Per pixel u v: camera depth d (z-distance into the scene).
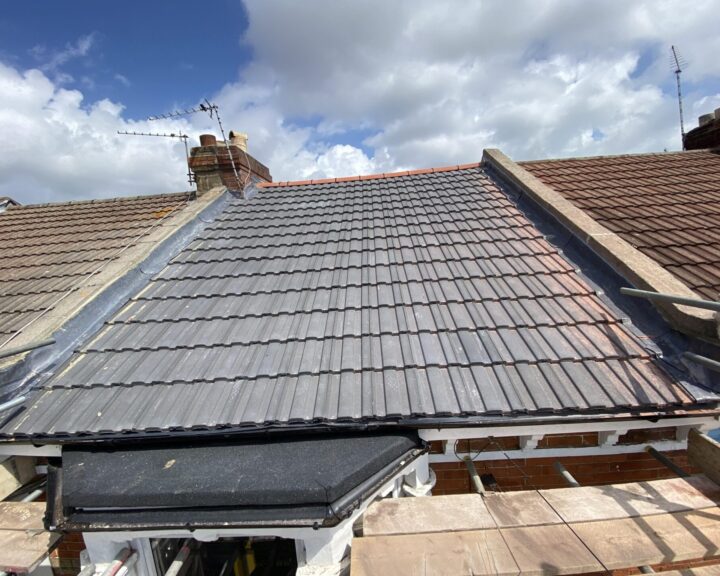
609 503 2.69
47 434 3.21
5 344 4.05
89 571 3.06
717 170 7.44
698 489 2.78
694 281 4.30
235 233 6.78
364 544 2.49
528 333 3.89
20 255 6.62
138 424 3.20
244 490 2.69
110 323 4.61
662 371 3.39
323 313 4.50
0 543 2.88
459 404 3.16
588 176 7.53
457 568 2.30
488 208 6.79
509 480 3.76
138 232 6.82
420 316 4.27
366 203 7.68
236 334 4.24
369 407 3.19
